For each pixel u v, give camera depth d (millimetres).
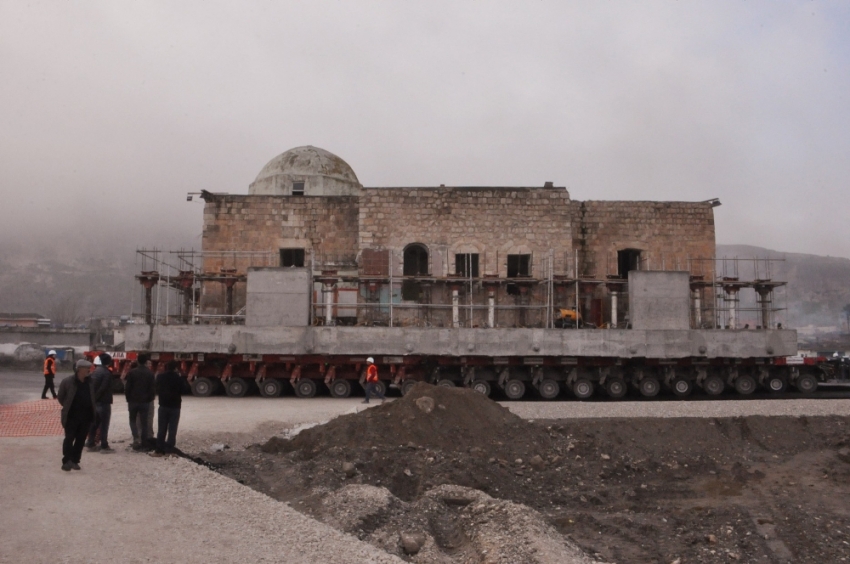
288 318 27219
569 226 32344
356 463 15078
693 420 18984
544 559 9578
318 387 29266
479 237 32156
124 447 15062
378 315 31156
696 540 12359
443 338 26906
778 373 28906
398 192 32188
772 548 11945
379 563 8742
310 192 36812
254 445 17531
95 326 63906
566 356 27312
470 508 12398
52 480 11602
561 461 16625
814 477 15945
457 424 17812
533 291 31719
